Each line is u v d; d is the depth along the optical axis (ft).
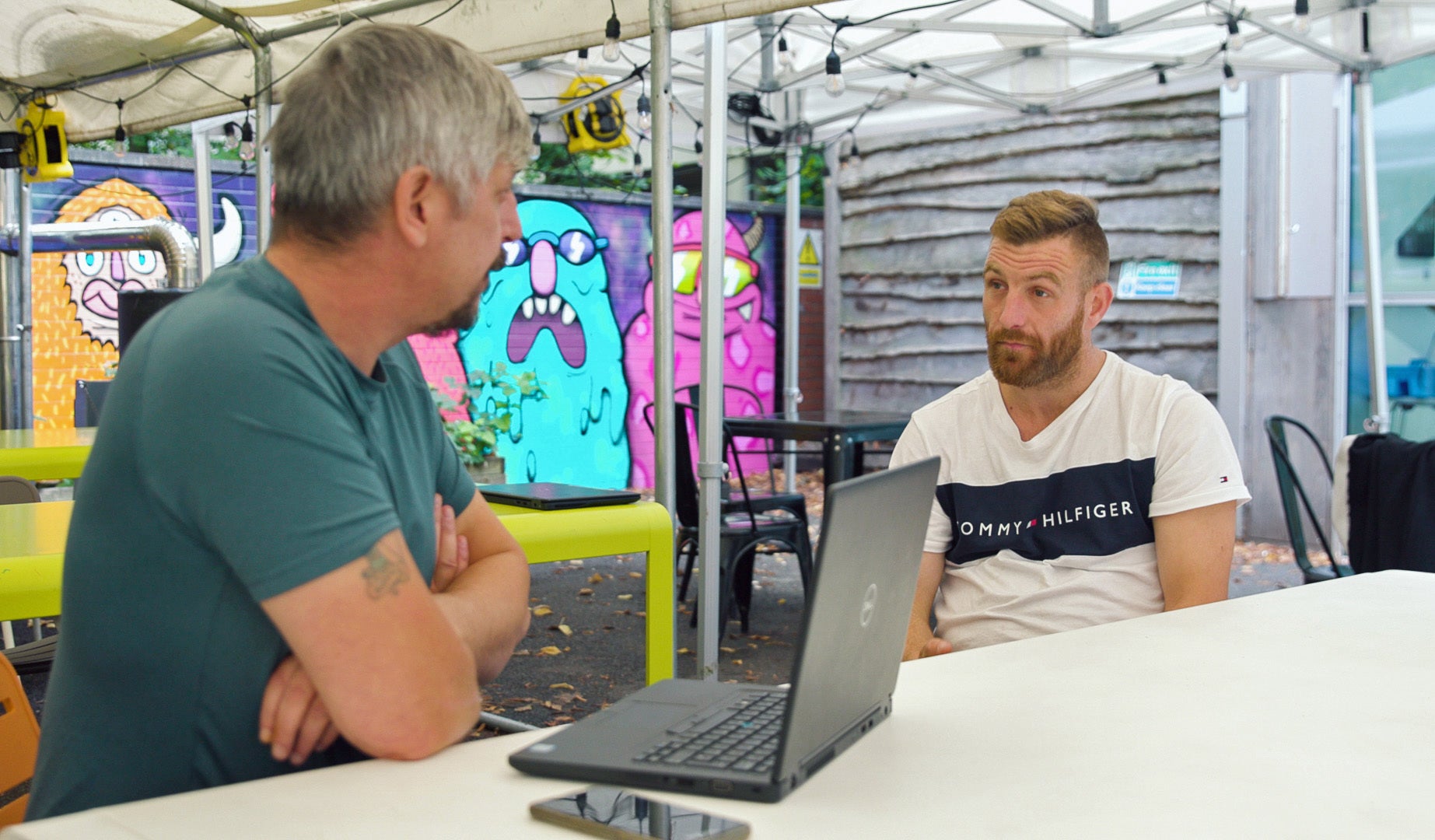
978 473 7.13
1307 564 12.76
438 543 4.96
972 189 27.02
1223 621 5.35
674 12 10.15
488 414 27.27
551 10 11.75
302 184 3.79
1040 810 3.03
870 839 2.82
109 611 3.70
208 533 3.51
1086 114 24.39
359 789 3.21
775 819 2.95
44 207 22.58
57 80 17.97
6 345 19.45
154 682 3.73
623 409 29.68
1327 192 20.53
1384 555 11.48
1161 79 18.57
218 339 3.56
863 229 29.60
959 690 4.17
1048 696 4.10
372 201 3.75
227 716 3.76
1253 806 3.07
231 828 2.89
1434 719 3.86
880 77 20.44
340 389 3.91
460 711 3.66
